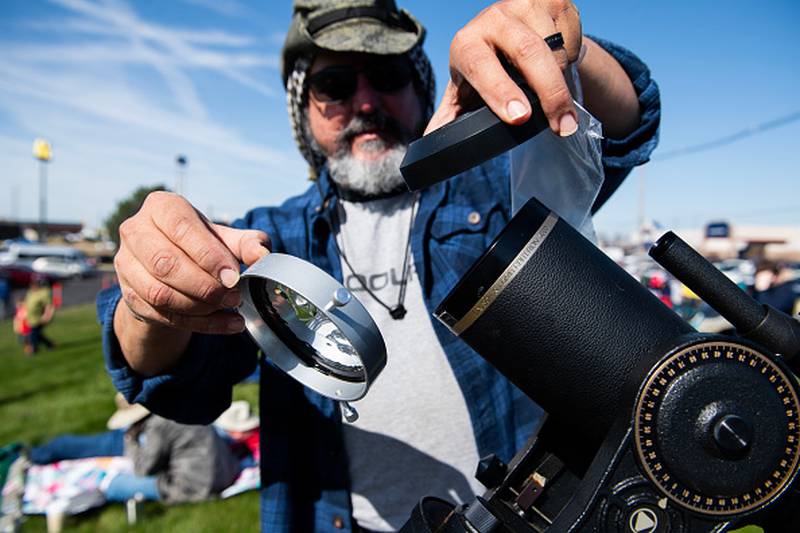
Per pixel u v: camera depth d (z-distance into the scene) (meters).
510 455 1.23
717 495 0.57
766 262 6.57
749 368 0.58
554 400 0.67
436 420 1.27
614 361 0.62
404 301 1.33
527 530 0.71
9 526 3.06
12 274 26.61
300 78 1.46
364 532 1.29
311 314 0.70
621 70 0.98
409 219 1.41
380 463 1.28
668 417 0.57
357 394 0.70
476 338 0.67
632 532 0.59
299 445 1.29
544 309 0.63
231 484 3.81
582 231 0.90
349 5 1.41
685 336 0.60
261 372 1.32
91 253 49.28
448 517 0.71
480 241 1.33
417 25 1.46
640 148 1.02
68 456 4.06
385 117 1.39
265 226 1.40
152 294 0.71
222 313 0.78
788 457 0.58
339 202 1.46
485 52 0.62
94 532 3.38
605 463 0.60
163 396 1.09
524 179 0.92
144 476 3.60
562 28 0.68
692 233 37.06
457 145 0.60
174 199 0.74
